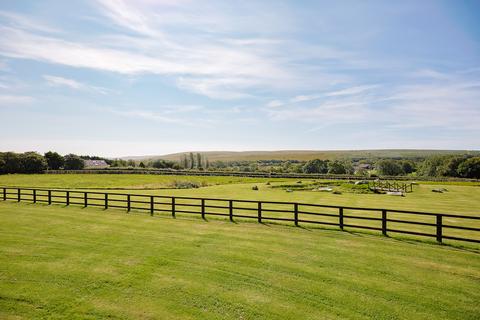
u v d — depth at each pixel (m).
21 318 7.98
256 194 39.06
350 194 40.00
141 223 17.56
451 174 99.06
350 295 8.75
